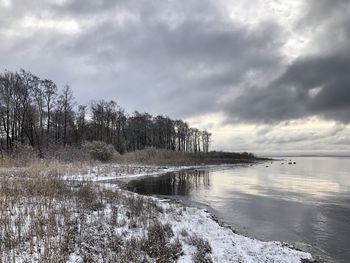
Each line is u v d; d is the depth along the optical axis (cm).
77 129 7519
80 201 1230
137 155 5616
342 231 1455
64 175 2369
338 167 8612
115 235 913
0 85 4912
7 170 2053
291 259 1022
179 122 11606
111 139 8231
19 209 980
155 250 866
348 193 2780
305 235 1383
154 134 10606
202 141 13200
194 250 941
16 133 5297
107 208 1224
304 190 2958
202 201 2141
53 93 5809
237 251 1020
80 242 809
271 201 2261
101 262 725
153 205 1465
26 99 5241
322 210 1958
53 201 1169
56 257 670
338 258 1092
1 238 734
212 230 1259
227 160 8875
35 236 791
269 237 1334
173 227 1159
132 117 9662
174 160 6097
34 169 2044
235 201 2203
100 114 7950
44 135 5472
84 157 4047
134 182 2867
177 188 2733
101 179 2731
